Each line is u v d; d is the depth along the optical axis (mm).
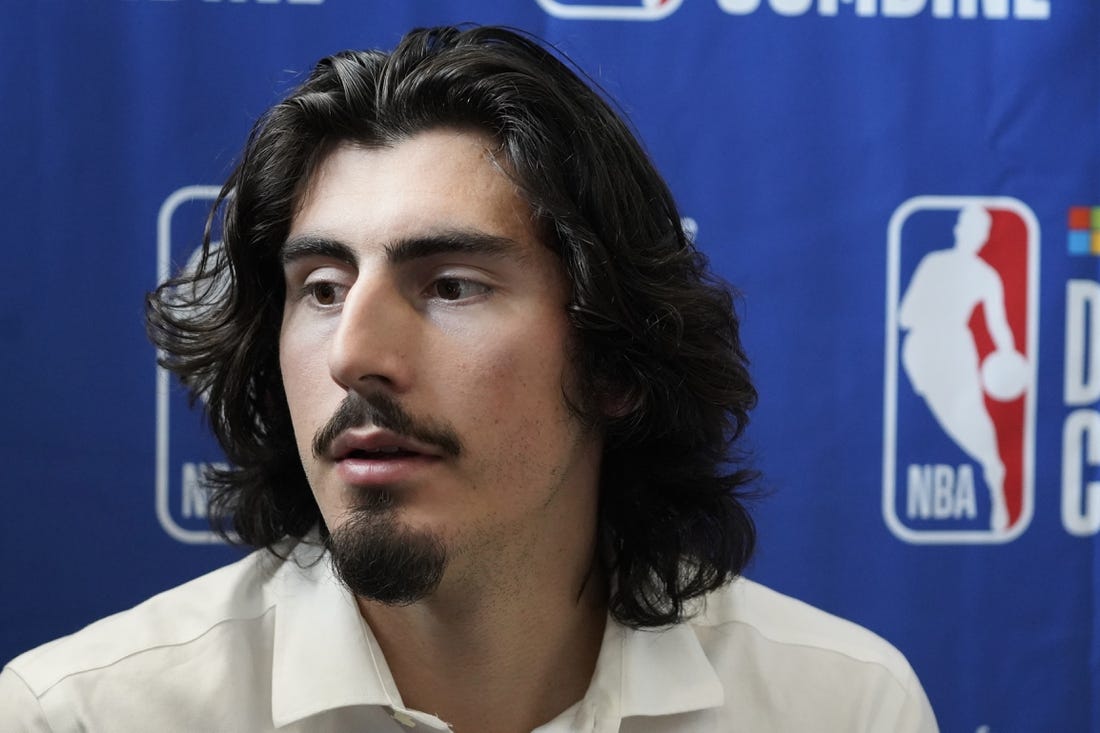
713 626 1131
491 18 1492
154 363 1471
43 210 1449
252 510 1102
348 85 936
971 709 1559
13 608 1459
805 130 1520
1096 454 1559
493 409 885
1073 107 1542
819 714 1103
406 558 858
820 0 1518
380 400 856
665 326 1013
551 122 945
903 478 1543
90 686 994
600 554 1072
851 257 1530
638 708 1009
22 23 1441
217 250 1107
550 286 928
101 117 1456
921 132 1529
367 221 889
